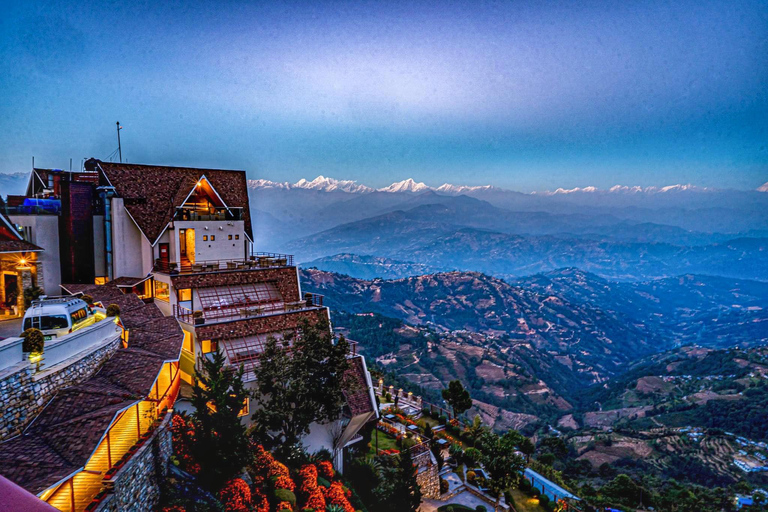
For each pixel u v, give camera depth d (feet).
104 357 66.33
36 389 49.49
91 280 130.41
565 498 145.18
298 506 81.87
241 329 114.52
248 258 157.58
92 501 45.70
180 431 71.00
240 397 75.66
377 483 110.22
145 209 134.10
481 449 145.59
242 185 160.66
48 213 126.21
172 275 121.49
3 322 89.81
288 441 93.86
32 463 40.52
